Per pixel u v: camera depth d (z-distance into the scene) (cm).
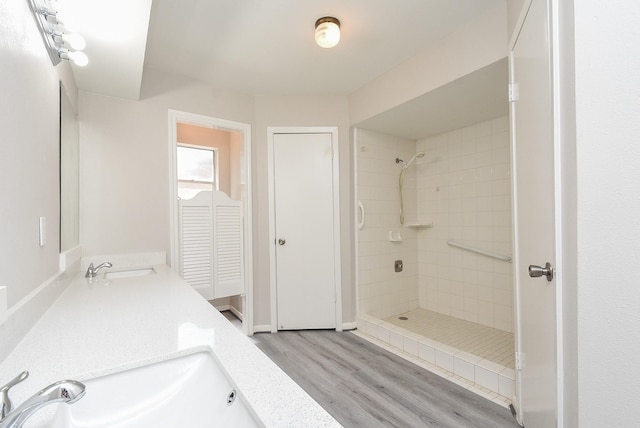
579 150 82
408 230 354
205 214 266
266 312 297
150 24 190
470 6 178
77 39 133
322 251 303
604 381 79
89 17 130
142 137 234
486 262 297
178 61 234
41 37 117
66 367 73
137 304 128
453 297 327
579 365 83
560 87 94
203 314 114
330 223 304
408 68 236
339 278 301
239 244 288
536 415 129
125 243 225
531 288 132
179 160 371
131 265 224
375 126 306
